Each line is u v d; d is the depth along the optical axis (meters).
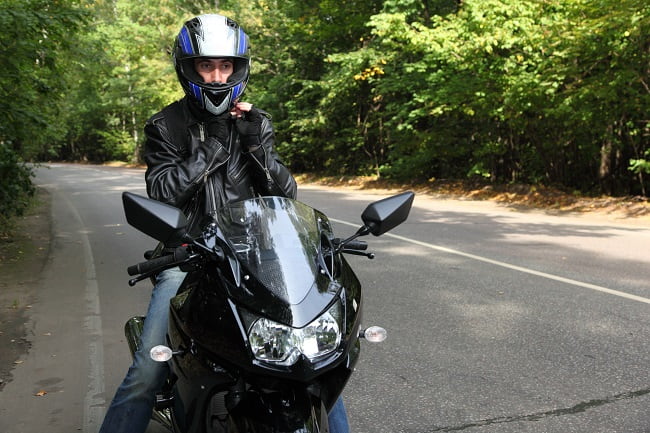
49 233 12.09
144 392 2.62
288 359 1.95
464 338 5.16
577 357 4.68
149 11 43.50
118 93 52.31
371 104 26.89
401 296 6.56
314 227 2.41
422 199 19.06
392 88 21.52
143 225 2.26
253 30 31.61
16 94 10.11
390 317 5.79
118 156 64.19
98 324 5.77
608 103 15.15
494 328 5.41
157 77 45.41
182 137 2.95
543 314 5.81
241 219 2.37
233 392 2.08
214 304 2.12
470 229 11.70
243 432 1.98
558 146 18.03
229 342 2.02
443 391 4.10
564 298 6.38
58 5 9.84
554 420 3.64
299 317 1.98
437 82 19.70
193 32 2.80
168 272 2.86
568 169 18.81
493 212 15.01
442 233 11.15
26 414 3.83
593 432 3.48
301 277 2.11
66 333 5.49
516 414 3.73
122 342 5.24
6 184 12.93
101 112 60.81
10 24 8.36
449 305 6.18
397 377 4.35
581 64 15.59
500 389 4.12
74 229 12.71
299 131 30.36
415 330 5.39
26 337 5.37
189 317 2.20
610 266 7.93
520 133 18.81
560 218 13.68
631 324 5.46
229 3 35.03
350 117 28.98
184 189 2.71
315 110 28.44
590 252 9.00
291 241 2.25
